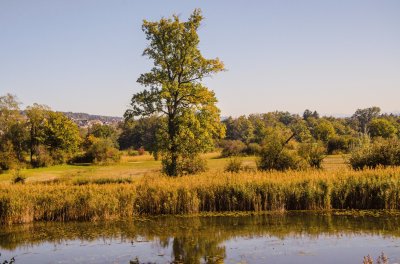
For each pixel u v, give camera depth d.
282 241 18.48
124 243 19.50
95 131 139.25
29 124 88.19
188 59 39.84
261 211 25.67
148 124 121.81
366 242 17.72
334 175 27.44
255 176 28.36
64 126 86.88
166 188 26.70
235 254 16.81
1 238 21.34
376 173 26.98
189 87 40.28
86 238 20.77
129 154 97.31
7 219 24.84
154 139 41.47
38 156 78.38
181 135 39.00
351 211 24.56
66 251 18.55
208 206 26.67
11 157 68.62
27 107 88.38
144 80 40.88
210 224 22.72
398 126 105.56
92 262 16.81
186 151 39.75
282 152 36.16
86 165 75.12
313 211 25.16
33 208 25.67
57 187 28.67
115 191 26.98
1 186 28.89
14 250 19.05
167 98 39.78
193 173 39.28
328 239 18.48
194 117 39.06
